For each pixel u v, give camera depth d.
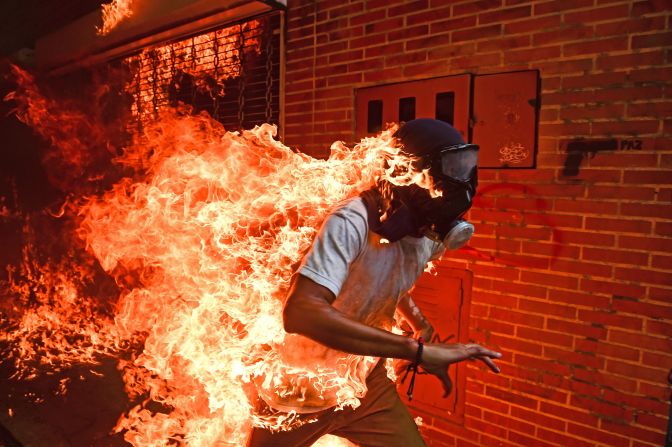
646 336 2.32
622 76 2.33
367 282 1.61
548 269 2.60
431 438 3.11
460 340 2.95
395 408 2.02
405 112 3.11
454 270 2.95
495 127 2.73
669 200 2.23
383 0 3.16
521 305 2.71
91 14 5.39
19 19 5.71
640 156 2.30
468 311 2.91
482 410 2.88
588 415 2.51
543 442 2.66
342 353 1.78
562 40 2.49
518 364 2.73
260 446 1.90
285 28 3.80
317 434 1.92
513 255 2.72
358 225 1.48
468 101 2.81
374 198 1.56
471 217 2.86
